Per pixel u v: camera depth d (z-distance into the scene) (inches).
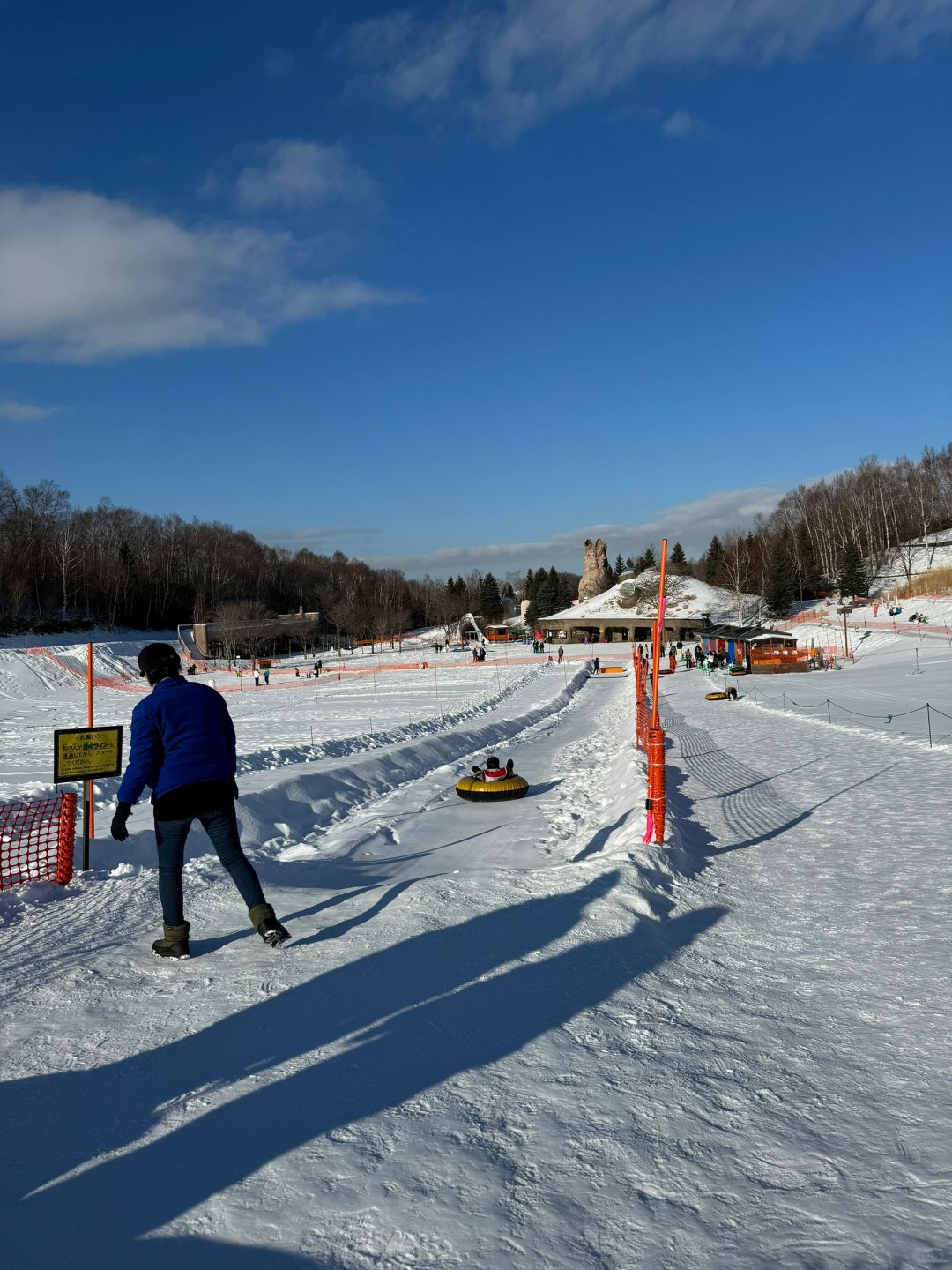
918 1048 157.6
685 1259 97.0
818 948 221.3
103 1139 126.6
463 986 185.5
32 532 4665.4
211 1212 107.2
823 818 430.3
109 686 2999.5
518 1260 96.7
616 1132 125.7
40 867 317.7
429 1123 128.1
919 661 2098.9
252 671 3344.0
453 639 4763.8
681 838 356.8
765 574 4562.0
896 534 5093.5
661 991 187.0
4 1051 159.0
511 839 418.9
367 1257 97.7
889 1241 99.6
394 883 286.0
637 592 4596.5
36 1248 101.3
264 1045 157.5
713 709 1336.1
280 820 471.8
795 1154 120.0
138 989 190.4
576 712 1433.3
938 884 284.7
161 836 213.2
